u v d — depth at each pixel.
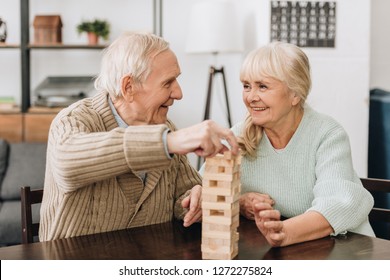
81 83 4.74
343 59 3.95
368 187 1.99
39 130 4.52
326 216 1.50
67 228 1.59
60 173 1.40
